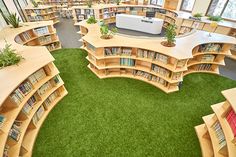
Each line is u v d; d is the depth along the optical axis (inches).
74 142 92.9
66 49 206.2
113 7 295.0
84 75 154.5
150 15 257.1
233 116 67.6
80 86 139.2
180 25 234.5
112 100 125.1
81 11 286.0
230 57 195.3
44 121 104.8
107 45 125.3
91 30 157.0
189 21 224.5
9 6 218.1
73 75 153.9
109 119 108.5
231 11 217.8
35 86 94.0
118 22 290.5
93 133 98.5
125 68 151.3
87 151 88.7
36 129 95.8
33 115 90.0
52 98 116.6
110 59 147.9
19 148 73.0
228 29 192.9
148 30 272.2
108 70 154.6
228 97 67.7
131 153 88.4
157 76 137.2
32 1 301.7
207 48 146.4
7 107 76.0
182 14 249.8
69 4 397.4
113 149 90.0
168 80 127.6
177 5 275.3
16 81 76.7
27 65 90.7
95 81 146.5
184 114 114.2
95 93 131.7
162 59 124.5
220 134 75.7
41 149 88.4
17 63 92.4
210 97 131.3
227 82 150.3
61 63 173.2
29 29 169.2
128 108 118.1
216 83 148.6
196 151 89.7
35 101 96.8
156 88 139.9
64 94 126.3
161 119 109.7
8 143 71.5
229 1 214.7
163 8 291.7
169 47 122.6
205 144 90.4
